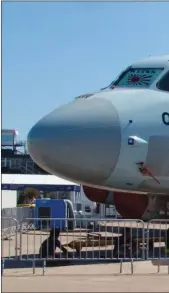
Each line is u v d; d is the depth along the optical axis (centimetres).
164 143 1313
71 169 1251
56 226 1436
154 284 991
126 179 1308
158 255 1452
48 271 1198
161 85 1384
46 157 1240
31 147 1264
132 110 1304
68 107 1305
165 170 1323
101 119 1262
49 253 1406
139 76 1414
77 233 2038
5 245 1791
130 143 1267
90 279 1057
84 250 1623
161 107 1337
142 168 1289
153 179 1329
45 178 3744
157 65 1416
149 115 1314
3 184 3556
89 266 1281
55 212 2334
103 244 1734
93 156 1242
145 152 1291
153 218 1459
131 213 1466
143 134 1290
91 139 1238
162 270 1202
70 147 1225
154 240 1561
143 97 1344
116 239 1468
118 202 1475
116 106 1302
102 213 3534
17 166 7656
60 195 4466
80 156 1234
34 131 1262
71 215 2342
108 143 1251
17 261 1375
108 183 1310
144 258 1305
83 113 1267
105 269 1222
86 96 1371
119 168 1274
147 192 1387
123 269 1220
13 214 2833
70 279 1056
